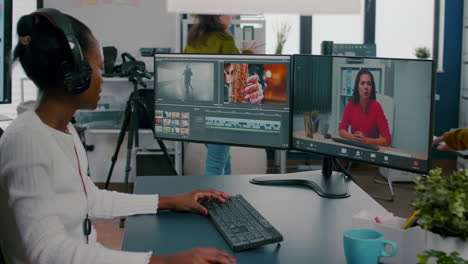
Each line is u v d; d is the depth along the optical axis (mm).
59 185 1137
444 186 988
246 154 4430
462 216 946
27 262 1114
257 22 4629
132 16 4785
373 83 1576
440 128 5887
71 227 1179
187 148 4559
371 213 1264
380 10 5820
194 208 1493
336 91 1683
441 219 949
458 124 5875
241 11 1718
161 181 1871
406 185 4891
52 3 4734
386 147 1570
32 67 1152
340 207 1560
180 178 1916
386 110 1554
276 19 5785
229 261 1088
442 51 5789
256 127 1882
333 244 1262
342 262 1155
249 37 4609
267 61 1829
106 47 4484
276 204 1591
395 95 1524
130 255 1065
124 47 4812
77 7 4758
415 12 5824
